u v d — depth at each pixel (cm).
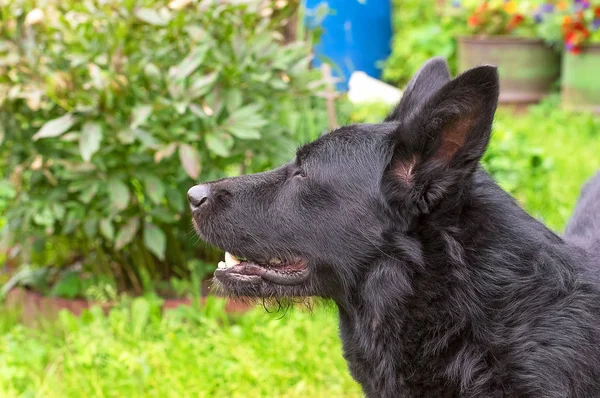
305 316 163
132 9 157
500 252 112
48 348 158
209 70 165
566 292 112
